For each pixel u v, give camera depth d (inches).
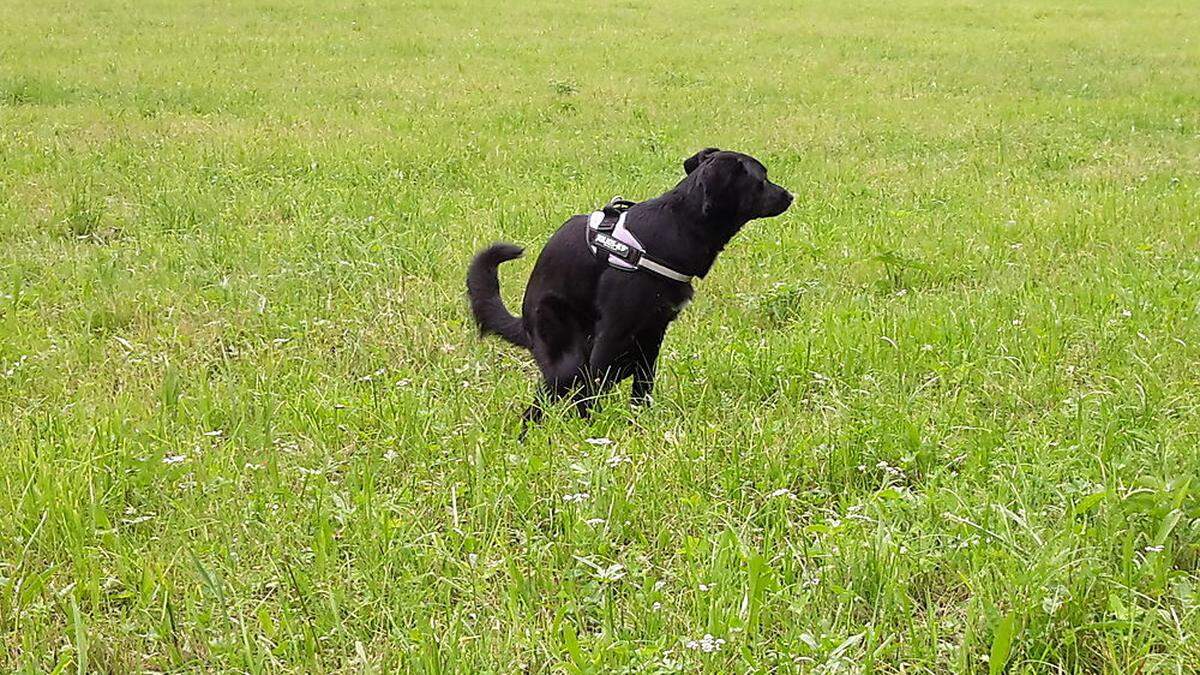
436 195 342.3
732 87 574.2
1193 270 288.7
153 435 237.0
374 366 261.4
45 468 226.7
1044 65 666.2
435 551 217.6
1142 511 217.6
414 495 229.0
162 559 216.8
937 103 535.5
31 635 208.7
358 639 208.5
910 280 294.7
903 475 230.8
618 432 240.1
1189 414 239.8
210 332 273.1
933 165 397.1
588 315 243.4
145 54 633.0
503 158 396.5
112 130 427.5
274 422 243.1
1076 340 263.4
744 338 267.6
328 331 272.4
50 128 428.5
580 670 201.8
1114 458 227.1
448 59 655.1
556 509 224.7
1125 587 209.8
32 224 319.9
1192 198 339.6
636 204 244.4
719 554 214.4
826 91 565.3
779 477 229.3
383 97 526.9
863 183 367.6
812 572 214.7
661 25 847.1
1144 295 276.8
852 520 217.9
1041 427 238.8
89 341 267.7
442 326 276.4
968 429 238.1
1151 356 256.2
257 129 438.3
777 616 209.9
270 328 273.3
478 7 920.9
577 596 213.5
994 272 297.0
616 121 476.4
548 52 693.3
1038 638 205.8
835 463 231.6
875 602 210.8
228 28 754.8
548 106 507.5
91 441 235.1
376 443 237.8
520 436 241.0
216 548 218.2
